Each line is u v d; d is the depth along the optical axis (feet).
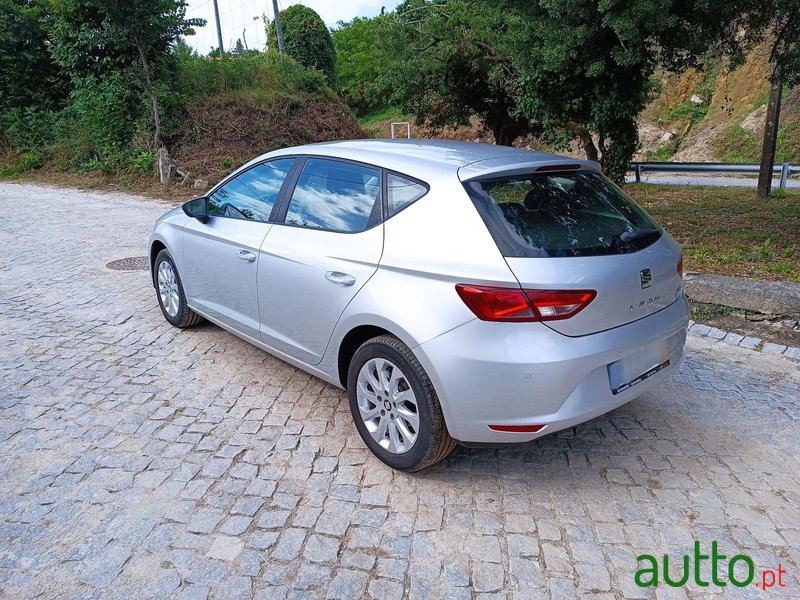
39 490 9.99
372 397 10.72
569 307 8.94
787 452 11.35
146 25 47.60
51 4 48.67
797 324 16.58
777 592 8.05
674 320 10.71
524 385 8.92
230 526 9.20
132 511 9.52
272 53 67.41
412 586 8.09
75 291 21.04
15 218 35.76
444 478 10.48
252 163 14.29
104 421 12.22
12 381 13.94
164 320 18.08
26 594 7.88
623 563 8.54
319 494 9.99
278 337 12.85
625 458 11.10
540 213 9.75
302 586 8.07
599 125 33.81
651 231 10.80
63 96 61.93
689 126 93.09
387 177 10.89
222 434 11.79
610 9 24.45
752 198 40.70
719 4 23.66
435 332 9.31
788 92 81.92
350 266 10.72
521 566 8.46
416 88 49.26
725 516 9.53
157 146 49.98
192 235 15.28
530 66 31.17
